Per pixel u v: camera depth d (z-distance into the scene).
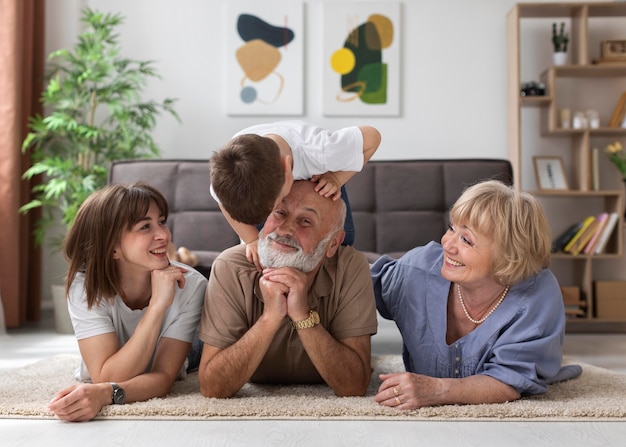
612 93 5.18
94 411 1.70
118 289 1.98
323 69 5.18
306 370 2.06
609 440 1.53
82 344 1.97
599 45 5.25
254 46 5.18
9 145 4.44
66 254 1.99
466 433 1.57
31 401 1.89
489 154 5.20
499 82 5.21
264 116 5.20
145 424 1.65
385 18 5.19
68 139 4.75
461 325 2.01
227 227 4.05
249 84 5.18
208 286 1.95
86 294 1.96
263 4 5.19
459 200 1.89
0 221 4.42
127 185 1.99
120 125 4.68
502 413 1.71
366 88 5.18
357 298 1.93
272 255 1.85
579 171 5.01
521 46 5.23
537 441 1.52
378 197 4.20
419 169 4.21
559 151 5.18
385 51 5.19
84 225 1.96
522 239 1.82
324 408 1.73
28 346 3.65
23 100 4.72
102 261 1.94
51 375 2.39
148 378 1.88
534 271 1.87
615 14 5.02
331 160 1.92
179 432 1.58
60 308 4.23
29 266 4.85
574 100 5.19
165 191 4.13
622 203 4.77
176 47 5.21
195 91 5.22
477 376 1.85
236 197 1.57
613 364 3.09
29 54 4.73
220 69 5.21
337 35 5.18
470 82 5.21
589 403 1.85
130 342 1.90
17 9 4.50
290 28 5.17
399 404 1.77
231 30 5.19
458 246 1.87
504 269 1.83
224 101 5.21
